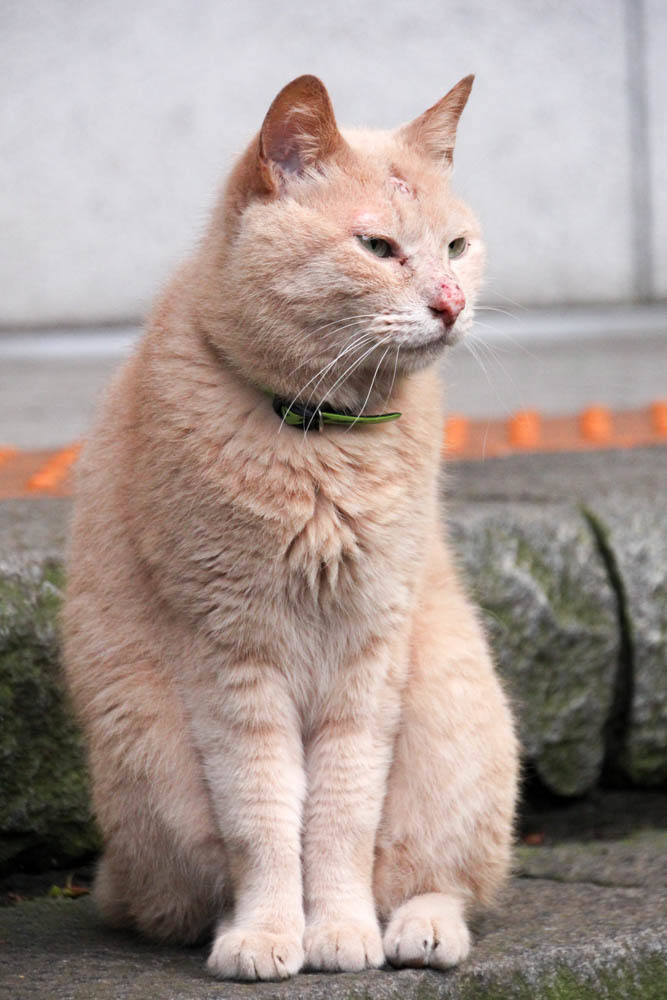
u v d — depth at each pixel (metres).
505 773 3.54
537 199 13.38
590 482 5.18
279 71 12.84
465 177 13.20
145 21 12.56
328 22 12.87
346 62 12.95
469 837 3.47
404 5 12.95
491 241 13.34
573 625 4.60
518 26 13.12
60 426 7.91
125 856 3.41
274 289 3.18
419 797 3.46
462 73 13.11
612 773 4.84
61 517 4.58
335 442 3.23
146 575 3.30
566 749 4.67
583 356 11.30
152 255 12.82
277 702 3.28
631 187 13.51
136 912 3.46
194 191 12.80
